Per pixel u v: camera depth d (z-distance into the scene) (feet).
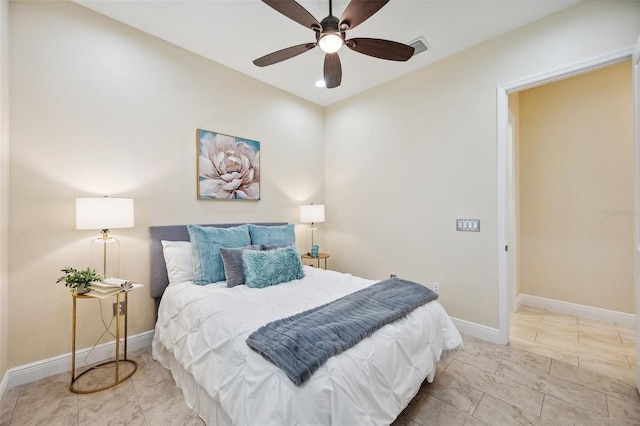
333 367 3.80
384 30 7.80
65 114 6.73
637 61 5.71
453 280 9.10
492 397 5.79
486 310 8.39
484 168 8.41
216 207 9.56
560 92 10.52
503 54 8.00
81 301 6.95
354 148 12.12
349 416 3.61
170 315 6.72
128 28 7.70
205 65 9.27
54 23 6.61
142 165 7.95
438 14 7.18
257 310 5.48
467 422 5.11
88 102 7.06
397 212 10.61
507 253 8.14
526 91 11.27
